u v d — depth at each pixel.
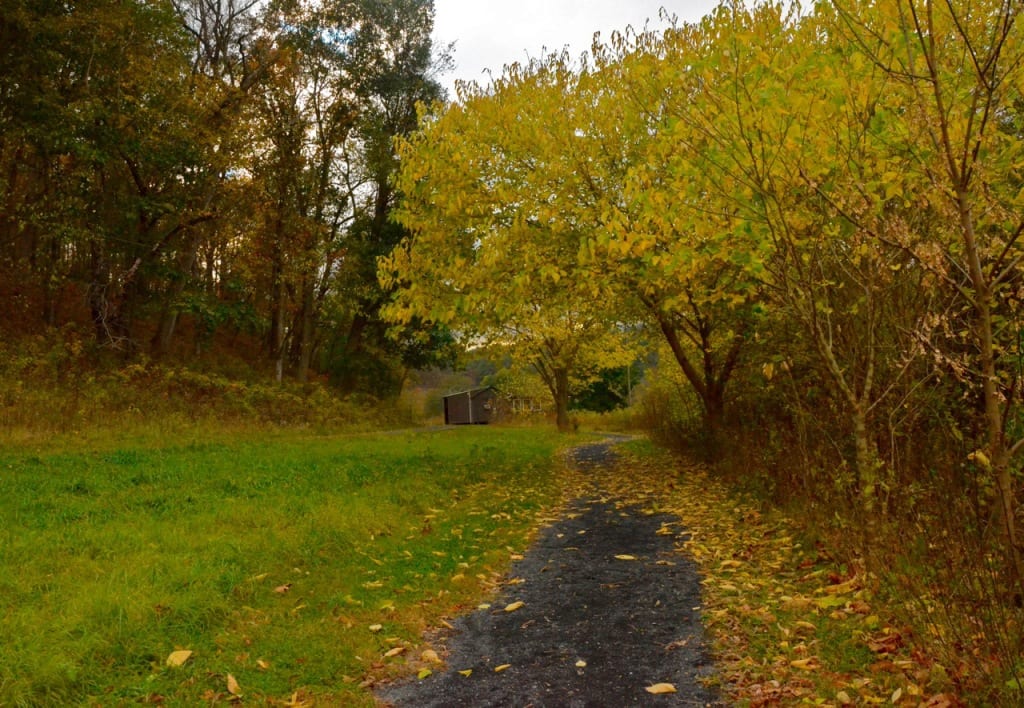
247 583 5.65
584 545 7.74
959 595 3.81
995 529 3.96
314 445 17.98
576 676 4.27
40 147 19.56
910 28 4.42
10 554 5.88
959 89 4.16
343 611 5.37
